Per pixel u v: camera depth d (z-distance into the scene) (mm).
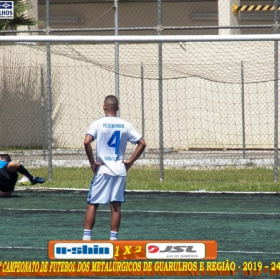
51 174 37344
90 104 51219
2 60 51375
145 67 48844
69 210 29500
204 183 35906
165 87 50094
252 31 57219
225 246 22594
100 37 27234
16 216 28109
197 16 60094
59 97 51281
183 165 40375
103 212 29156
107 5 61469
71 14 62000
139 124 50312
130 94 50469
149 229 25422
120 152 21516
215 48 48406
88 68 48781
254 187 34781
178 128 47812
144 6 60812
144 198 33031
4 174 32938
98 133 21375
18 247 22516
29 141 47844
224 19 53531
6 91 51250
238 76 47969
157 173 38812
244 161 40000
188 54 48906
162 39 27125
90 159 21328
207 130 49656
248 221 26906
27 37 27062
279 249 22156
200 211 29266
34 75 51594
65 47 49781
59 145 51125
